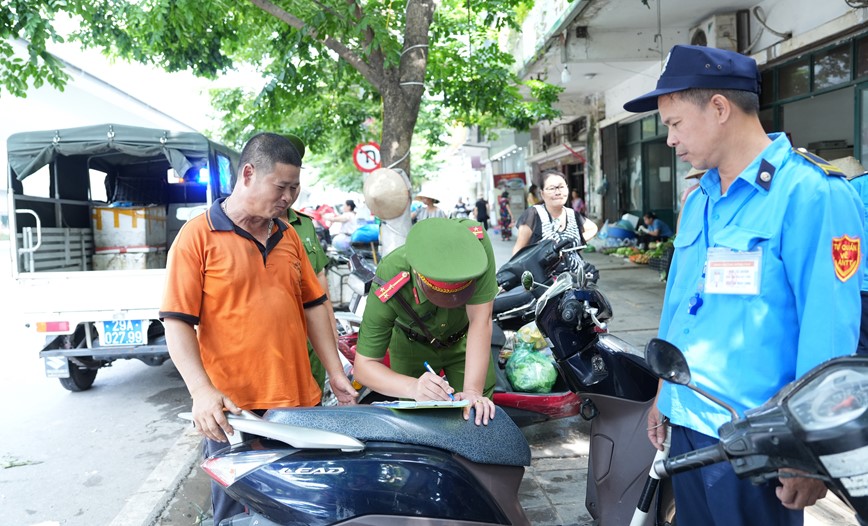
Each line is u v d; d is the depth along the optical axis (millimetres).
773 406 1196
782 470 1187
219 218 2295
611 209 15180
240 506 2598
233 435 2066
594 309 2500
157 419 5270
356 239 9102
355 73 7957
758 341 1606
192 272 2242
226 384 2340
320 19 5844
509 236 21578
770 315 1599
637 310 7895
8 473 4207
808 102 7875
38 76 7230
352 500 1868
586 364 2561
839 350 1505
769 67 8398
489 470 2041
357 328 4723
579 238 5395
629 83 13156
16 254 5613
